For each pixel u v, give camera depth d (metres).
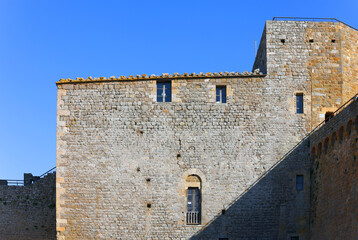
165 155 40.75
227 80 41.59
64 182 40.66
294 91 41.53
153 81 41.72
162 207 40.16
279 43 42.22
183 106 41.31
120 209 40.19
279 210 39.97
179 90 41.53
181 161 40.62
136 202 40.25
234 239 39.69
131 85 41.75
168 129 41.06
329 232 35.75
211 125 41.03
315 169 39.47
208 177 40.41
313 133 40.06
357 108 32.12
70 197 40.47
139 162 40.69
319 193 38.28
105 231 40.00
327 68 42.06
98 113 41.47
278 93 41.44
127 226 40.00
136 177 40.53
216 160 40.59
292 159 40.56
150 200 40.22
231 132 40.91
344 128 33.97
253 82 41.56
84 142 41.12
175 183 40.38
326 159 37.34
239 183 40.31
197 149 40.75
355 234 31.48
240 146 40.72
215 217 39.94
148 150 40.84
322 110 41.38
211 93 41.44
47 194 48.72
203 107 41.28
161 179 40.47
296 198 40.06
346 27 43.19
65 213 40.31
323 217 37.12
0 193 49.12
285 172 40.41
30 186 49.09
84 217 40.25
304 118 41.16
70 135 41.28
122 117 41.34
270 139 40.81
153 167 40.62
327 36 42.56
